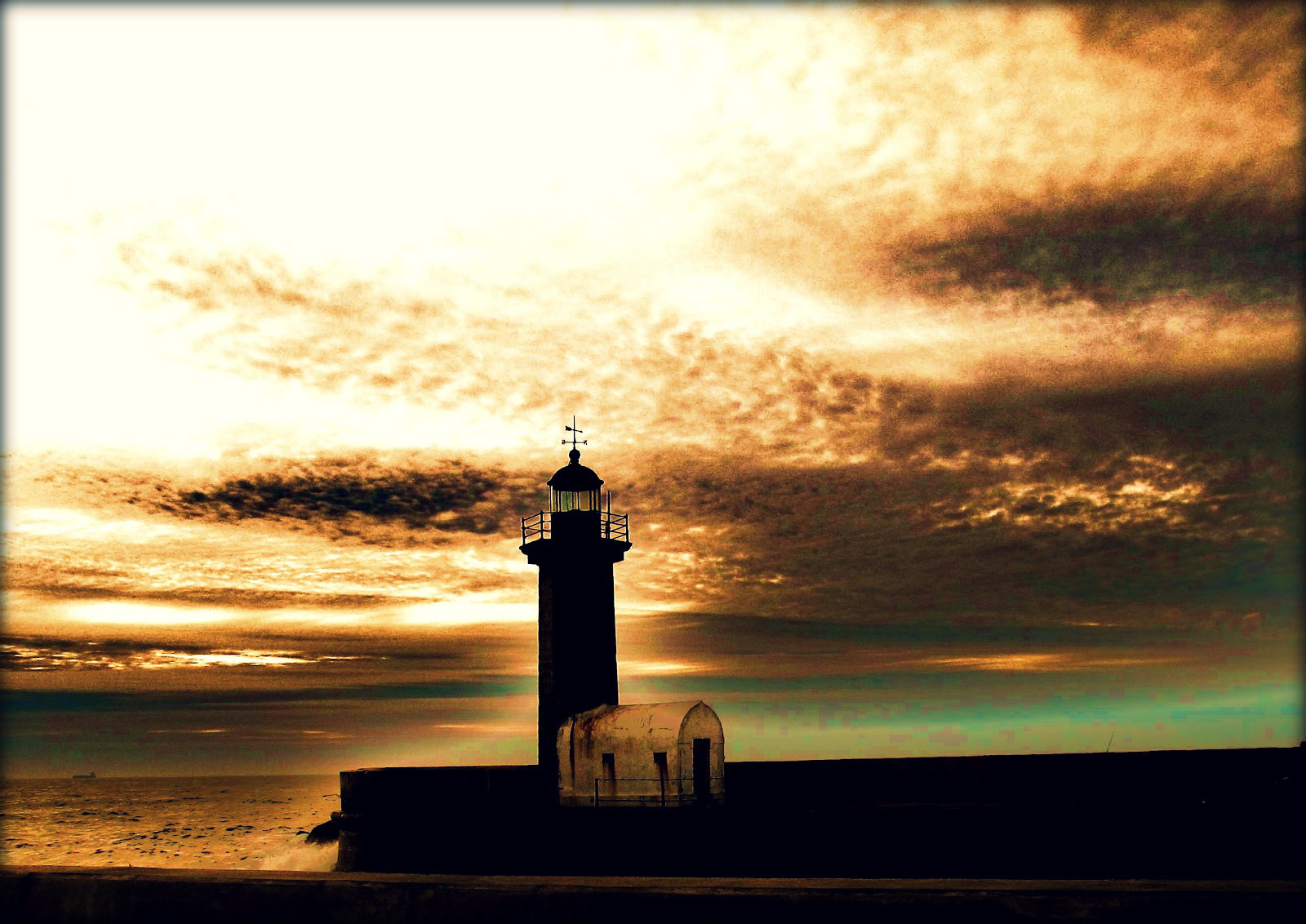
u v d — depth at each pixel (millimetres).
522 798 24219
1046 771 21844
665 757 21531
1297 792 15695
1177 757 20594
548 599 24938
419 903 6402
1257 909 5234
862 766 23906
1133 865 16250
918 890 5836
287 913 6598
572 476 25969
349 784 26219
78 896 6992
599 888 6191
